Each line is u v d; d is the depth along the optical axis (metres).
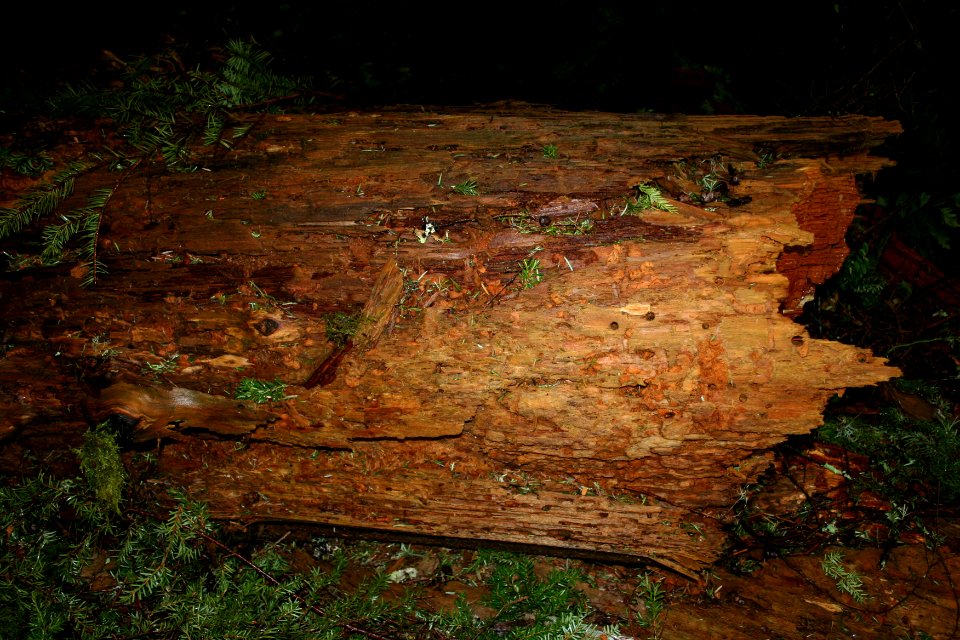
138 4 4.01
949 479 2.72
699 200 2.15
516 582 2.31
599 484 2.23
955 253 4.10
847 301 3.65
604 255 2.09
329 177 2.21
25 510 2.17
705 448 2.10
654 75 4.66
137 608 2.05
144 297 2.14
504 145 2.27
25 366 2.14
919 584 2.39
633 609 2.28
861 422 3.08
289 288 2.14
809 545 2.52
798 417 2.03
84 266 2.16
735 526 2.50
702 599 2.34
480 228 2.15
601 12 4.52
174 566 2.14
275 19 4.33
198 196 2.21
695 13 4.62
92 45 3.75
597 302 2.06
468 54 4.56
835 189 2.23
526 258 2.12
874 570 2.44
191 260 2.18
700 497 2.21
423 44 4.52
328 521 2.28
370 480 2.23
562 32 4.58
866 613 2.29
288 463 2.24
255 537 2.46
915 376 3.46
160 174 2.23
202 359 2.12
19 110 2.42
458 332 2.07
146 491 2.25
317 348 2.11
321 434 2.15
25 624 1.95
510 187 2.19
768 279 2.06
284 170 2.23
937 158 3.90
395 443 2.19
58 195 2.17
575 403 2.07
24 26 3.74
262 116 2.37
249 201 2.20
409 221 2.17
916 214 3.73
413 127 2.32
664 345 2.02
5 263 2.18
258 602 2.07
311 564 2.44
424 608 2.26
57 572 2.13
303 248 2.17
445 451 2.20
